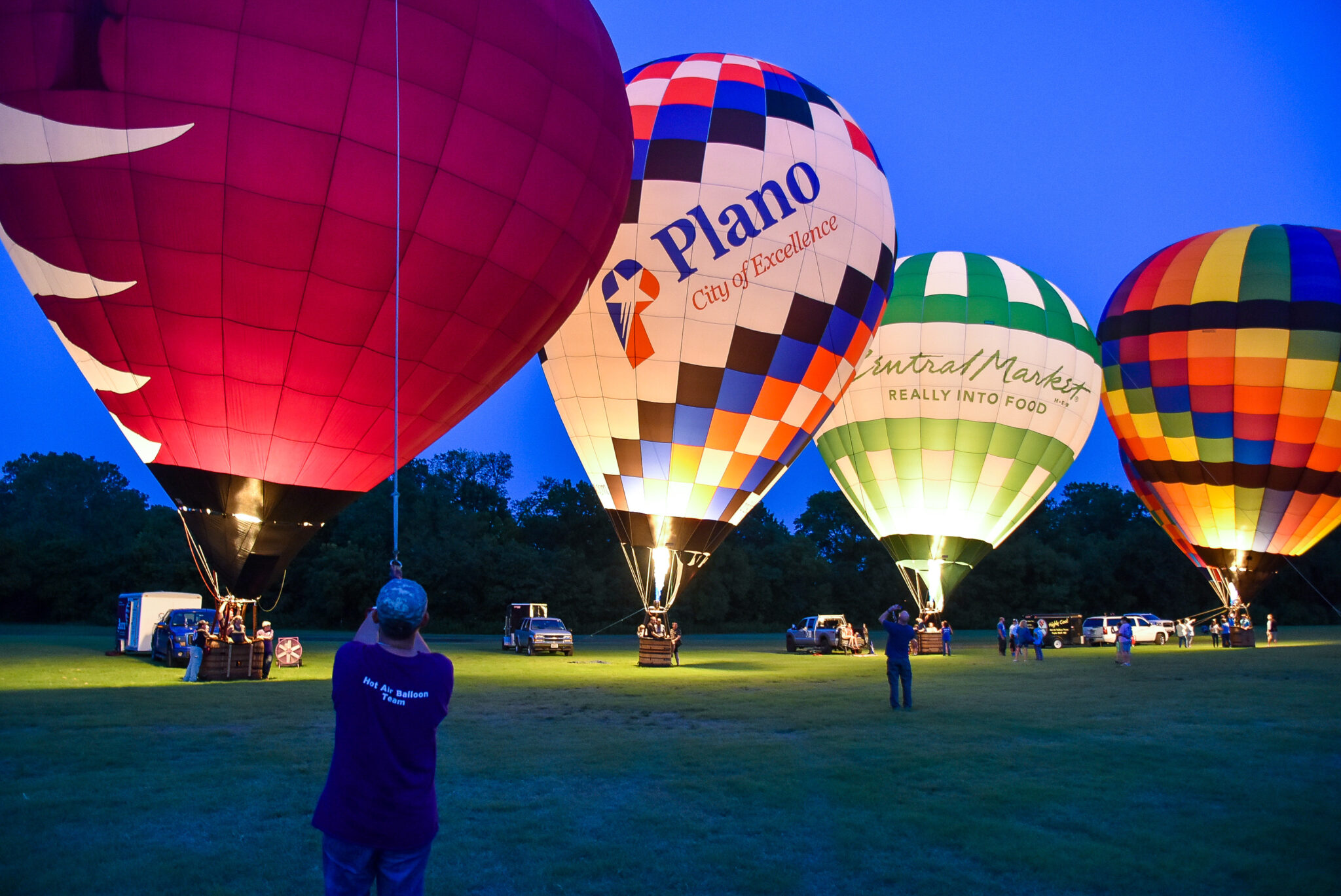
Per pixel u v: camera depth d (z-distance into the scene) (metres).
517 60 13.03
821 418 22.14
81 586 49.59
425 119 12.31
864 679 18.19
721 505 21.33
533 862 5.57
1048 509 82.25
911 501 28.08
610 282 19.70
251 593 14.28
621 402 20.36
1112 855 5.79
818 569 64.81
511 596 50.75
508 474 72.06
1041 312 28.34
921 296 28.08
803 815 6.71
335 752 3.19
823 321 20.39
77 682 15.79
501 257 13.45
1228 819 6.65
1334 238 29.47
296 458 13.52
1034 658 26.02
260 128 11.55
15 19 11.29
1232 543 30.08
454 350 13.77
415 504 60.12
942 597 28.66
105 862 5.40
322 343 12.70
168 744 9.12
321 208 11.96
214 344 12.43
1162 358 29.70
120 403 13.11
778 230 19.73
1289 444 28.41
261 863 5.43
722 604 58.25
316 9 11.68
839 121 21.20
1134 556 66.88
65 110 11.35
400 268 12.66
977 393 27.30
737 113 20.09
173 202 11.58
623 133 15.26
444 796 7.22
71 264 11.99
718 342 19.72
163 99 11.34
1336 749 9.47
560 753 9.02
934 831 6.32
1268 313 28.22
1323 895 5.13
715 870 5.48
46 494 74.50
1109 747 9.55
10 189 11.73
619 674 19.58
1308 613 64.88
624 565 57.66
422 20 12.28
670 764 8.51
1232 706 13.16
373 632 3.46
